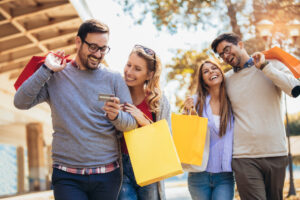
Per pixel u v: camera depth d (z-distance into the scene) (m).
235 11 7.61
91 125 2.13
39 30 6.63
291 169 7.39
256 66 2.88
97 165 2.12
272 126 2.90
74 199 2.04
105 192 2.15
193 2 8.31
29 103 2.10
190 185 3.18
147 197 2.65
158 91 2.71
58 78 2.18
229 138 3.05
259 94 2.96
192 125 3.07
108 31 2.19
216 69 3.18
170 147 2.37
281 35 7.38
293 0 7.26
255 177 2.88
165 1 8.62
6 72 8.81
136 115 2.36
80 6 6.23
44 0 5.84
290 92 2.79
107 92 2.25
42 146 13.61
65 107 2.13
